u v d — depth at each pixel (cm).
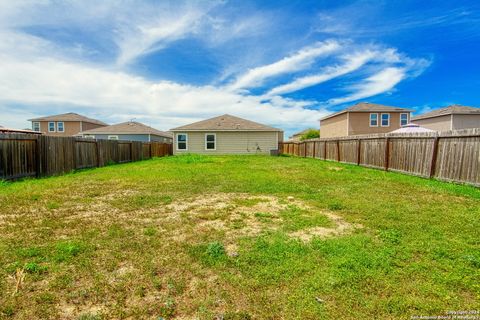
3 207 486
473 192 578
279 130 2228
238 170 1073
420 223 389
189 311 199
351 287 227
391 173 944
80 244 316
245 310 200
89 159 1195
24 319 189
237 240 331
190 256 287
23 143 805
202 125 2261
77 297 215
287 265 265
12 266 262
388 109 2473
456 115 2378
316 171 1026
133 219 418
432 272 251
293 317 192
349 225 389
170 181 791
